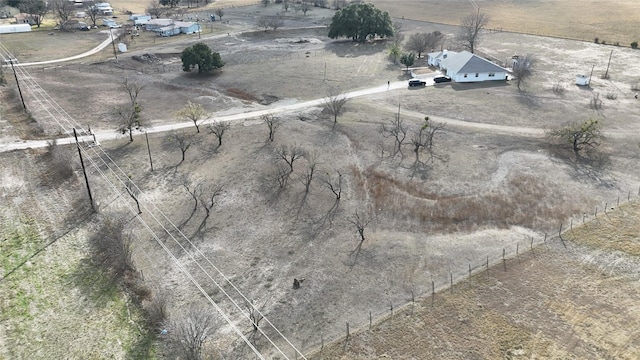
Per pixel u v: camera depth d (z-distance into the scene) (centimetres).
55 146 6944
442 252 4869
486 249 4897
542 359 3644
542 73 10575
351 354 3747
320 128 7806
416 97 9188
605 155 6762
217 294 4422
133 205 5812
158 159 6888
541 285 4384
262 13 19625
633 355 3653
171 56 12688
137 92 9106
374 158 6762
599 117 8069
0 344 3966
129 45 14025
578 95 9162
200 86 10138
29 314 4262
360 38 13912
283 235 5212
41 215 5650
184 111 7869
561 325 3947
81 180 6350
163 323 4006
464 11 18562
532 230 5188
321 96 9369
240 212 5628
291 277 4609
